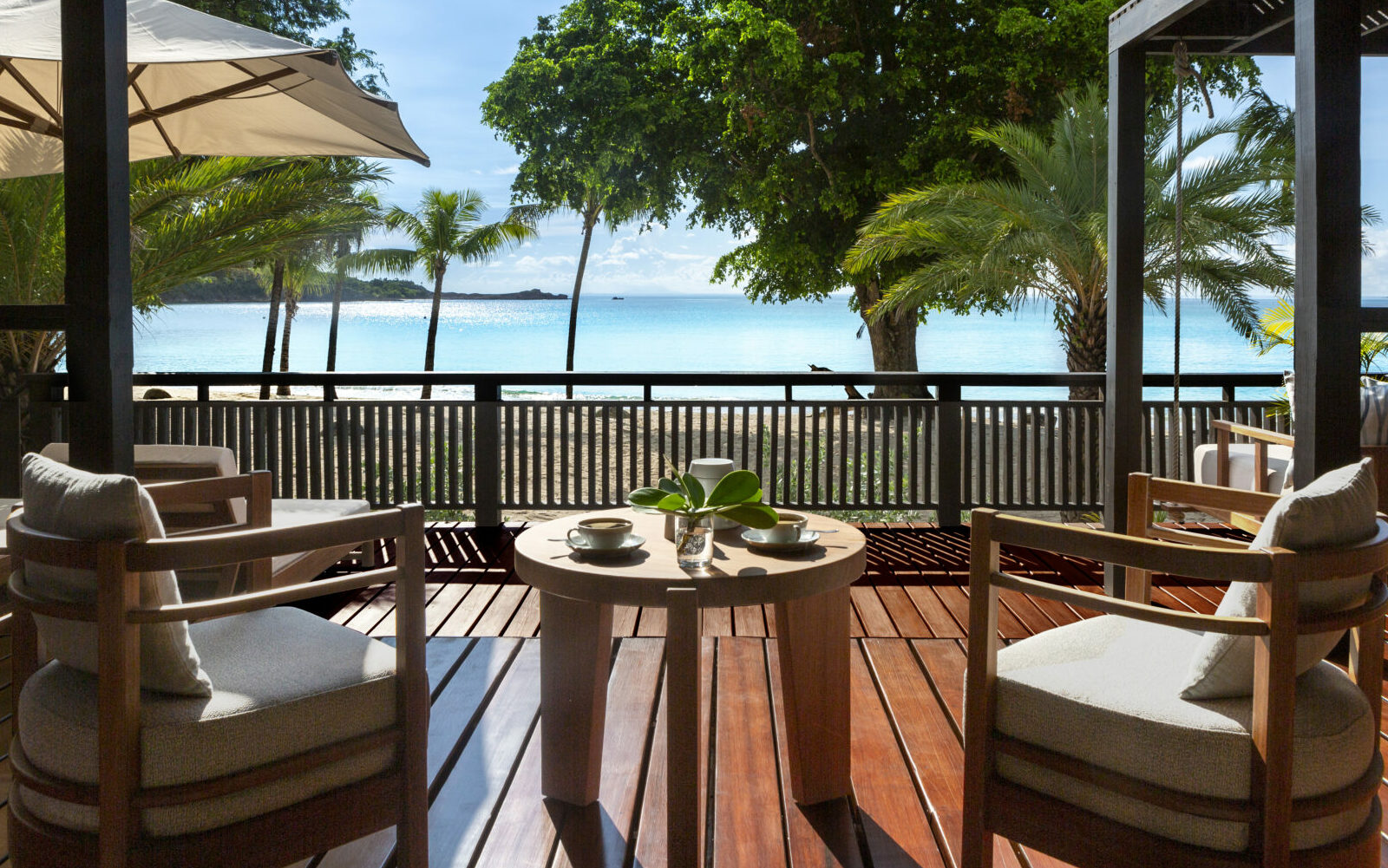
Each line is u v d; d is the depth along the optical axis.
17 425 3.92
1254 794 1.35
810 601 2.03
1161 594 3.76
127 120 2.49
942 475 4.91
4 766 2.20
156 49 2.72
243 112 3.97
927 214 10.37
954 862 1.84
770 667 2.89
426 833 1.66
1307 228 2.62
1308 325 2.63
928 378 4.90
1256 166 8.77
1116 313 3.46
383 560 4.31
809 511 5.07
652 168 17.44
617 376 4.93
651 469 5.07
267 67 3.53
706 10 17.20
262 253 8.58
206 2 15.16
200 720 1.43
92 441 2.43
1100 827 1.46
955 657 2.99
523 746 2.38
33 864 1.49
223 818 1.45
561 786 2.09
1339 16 2.53
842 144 15.53
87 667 1.49
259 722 1.47
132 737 1.40
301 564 3.23
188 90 3.71
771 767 2.24
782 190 16.30
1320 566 1.33
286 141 4.25
